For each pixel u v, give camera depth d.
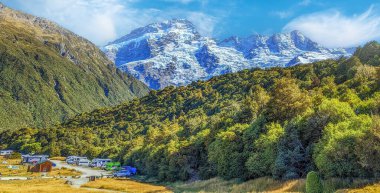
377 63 127.38
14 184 109.19
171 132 163.38
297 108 76.75
